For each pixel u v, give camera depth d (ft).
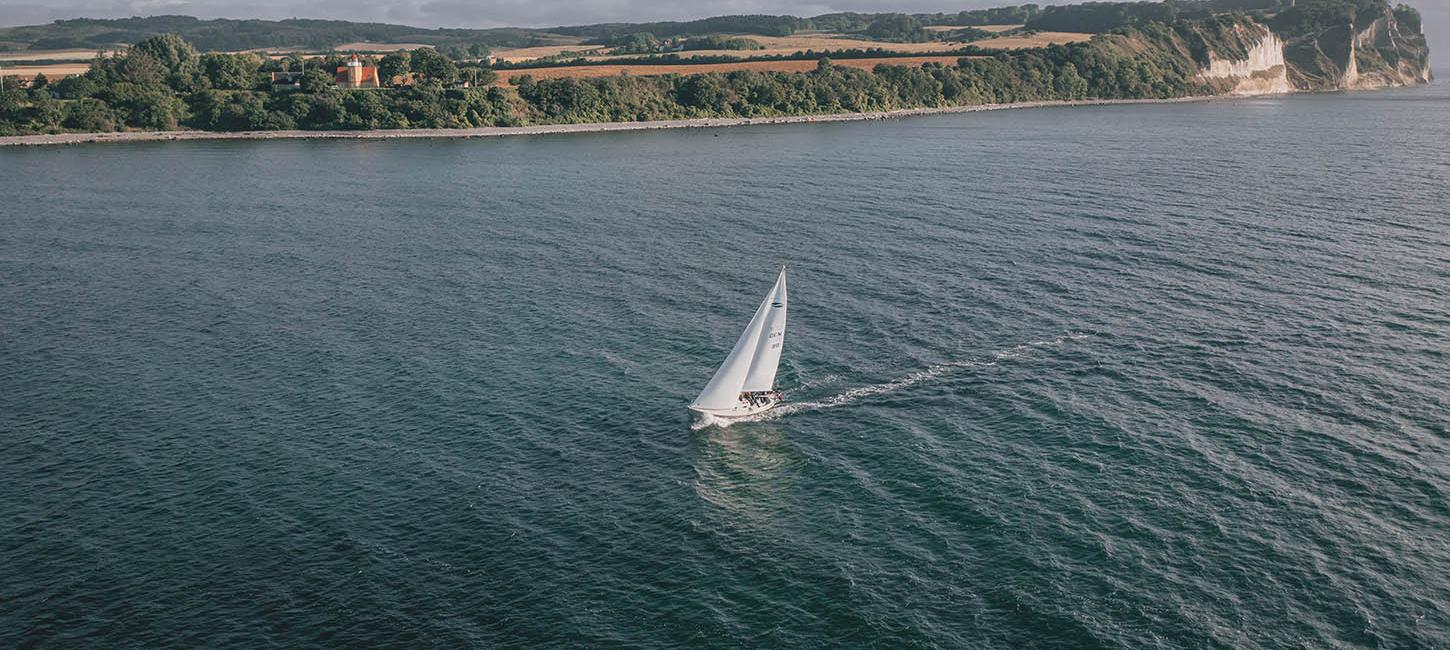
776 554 205.87
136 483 235.40
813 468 242.17
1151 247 436.76
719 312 355.56
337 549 208.85
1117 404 271.08
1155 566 197.47
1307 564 197.57
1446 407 264.11
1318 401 269.44
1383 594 188.85
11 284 394.93
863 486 232.53
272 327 341.21
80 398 282.56
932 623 183.11
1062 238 457.68
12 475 238.68
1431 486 224.74
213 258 435.53
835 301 364.99
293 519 220.02
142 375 299.17
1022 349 313.53
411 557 206.18
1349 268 395.96
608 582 197.57
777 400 278.46
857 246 447.42
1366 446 243.60
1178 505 218.79
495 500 227.81
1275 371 290.76
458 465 243.81
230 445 254.06
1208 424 257.34
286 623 186.50
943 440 254.06
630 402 279.08
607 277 399.85
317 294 379.35
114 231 490.90
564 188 614.34
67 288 389.60
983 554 203.31
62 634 183.32
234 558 205.98
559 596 193.47
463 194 594.65
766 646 178.50
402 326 341.21
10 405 277.23
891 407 274.98
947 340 322.75
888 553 204.95
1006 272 399.44
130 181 643.04
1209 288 372.38
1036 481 230.89
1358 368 291.38
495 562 204.44
